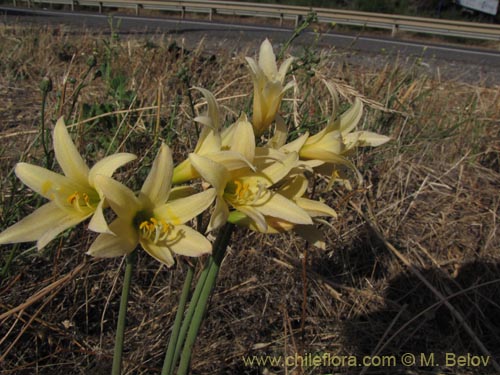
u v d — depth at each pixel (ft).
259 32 5.26
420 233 1.70
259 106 0.82
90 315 1.30
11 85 2.41
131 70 2.21
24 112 2.08
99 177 0.67
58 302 1.28
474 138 2.15
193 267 0.84
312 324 1.42
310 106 1.77
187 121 1.69
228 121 1.60
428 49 5.20
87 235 1.32
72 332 1.20
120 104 1.65
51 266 1.30
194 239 0.70
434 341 1.45
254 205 0.74
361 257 1.61
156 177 0.70
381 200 1.78
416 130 2.15
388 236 1.65
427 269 1.59
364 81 2.41
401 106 2.05
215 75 2.30
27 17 4.90
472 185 1.94
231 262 1.44
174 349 0.86
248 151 0.72
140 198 0.69
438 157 2.10
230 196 0.74
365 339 1.43
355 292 1.50
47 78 1.12
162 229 0.71
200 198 0.70
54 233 0.66
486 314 1.53
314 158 0.83
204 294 0.80
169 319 1.26
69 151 0.72
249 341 1.35
